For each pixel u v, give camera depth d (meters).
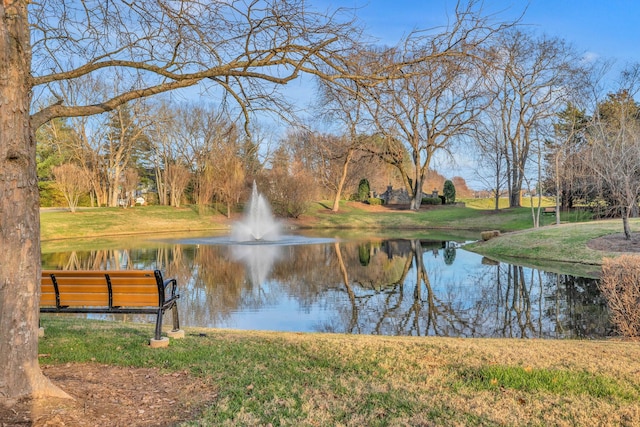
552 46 28.42
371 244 24.25
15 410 3.02
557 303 10.28
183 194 45.03
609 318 8.89
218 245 23.66
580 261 16.00
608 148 18.05
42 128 37.97
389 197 50.72
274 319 8.84
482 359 4.66
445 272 14.89
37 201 3.30
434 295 11.20
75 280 5.19
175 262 17.16
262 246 23.14
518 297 10.95
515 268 15.57
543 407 3.42
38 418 2.95
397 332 7.99
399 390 3.74
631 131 17.67
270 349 5.02
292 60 4.29
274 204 39.62
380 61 4.44
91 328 6.14
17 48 3.10
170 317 8.97
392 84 4.48
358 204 46.84
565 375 4.08
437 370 4.27
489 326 8.42
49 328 6.00
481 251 20.59
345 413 3.28
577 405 3.46
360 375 4.13
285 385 3.85
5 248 3.13
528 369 4.22
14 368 3.16
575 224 22.47
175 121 31.62
